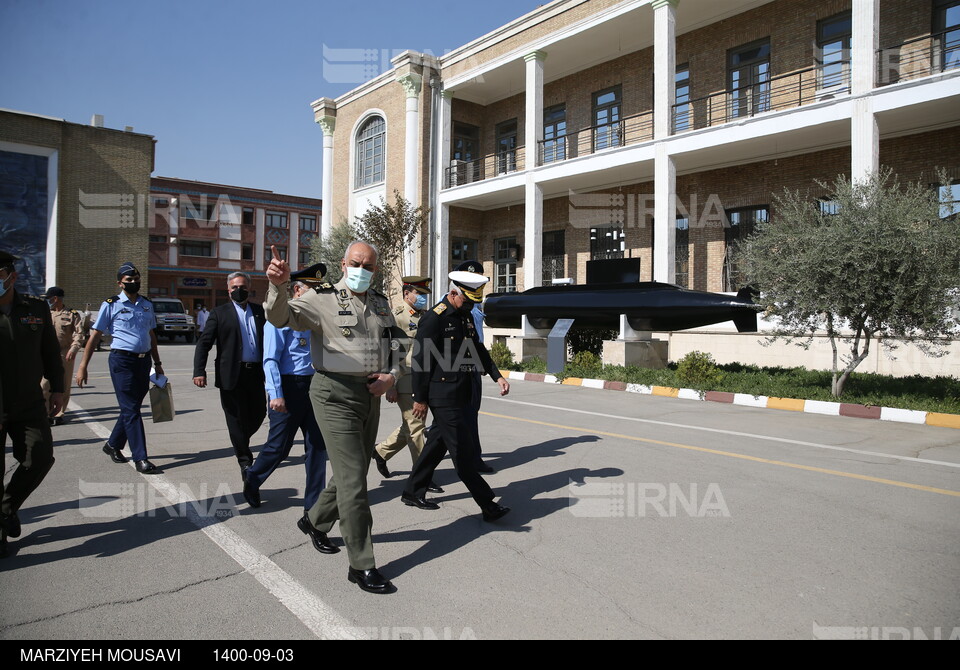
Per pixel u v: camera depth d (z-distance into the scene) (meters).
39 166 25.12
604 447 6.84
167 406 5.92
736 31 17.62
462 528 4.31
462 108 25.38
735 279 17.52
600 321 14.52
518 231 24.61
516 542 4.03
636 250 20.28
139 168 27.50
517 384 13.21
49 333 4.19
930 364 12.12
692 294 13.00
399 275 22.58
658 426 8.17
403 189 24.56
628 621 2.97
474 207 25.39
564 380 13.17
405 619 3.00
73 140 26.06
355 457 3.46
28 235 24.92
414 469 4.82
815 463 6.11
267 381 4.51
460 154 25.39
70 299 25.98
